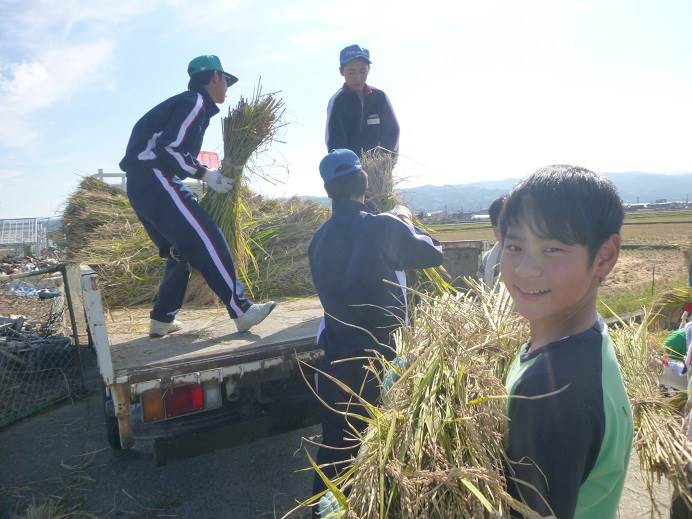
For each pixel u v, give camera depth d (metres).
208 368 2.86
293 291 4.95
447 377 1.45
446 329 1.66
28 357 5.63
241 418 3.04
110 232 5.25
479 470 1.15
